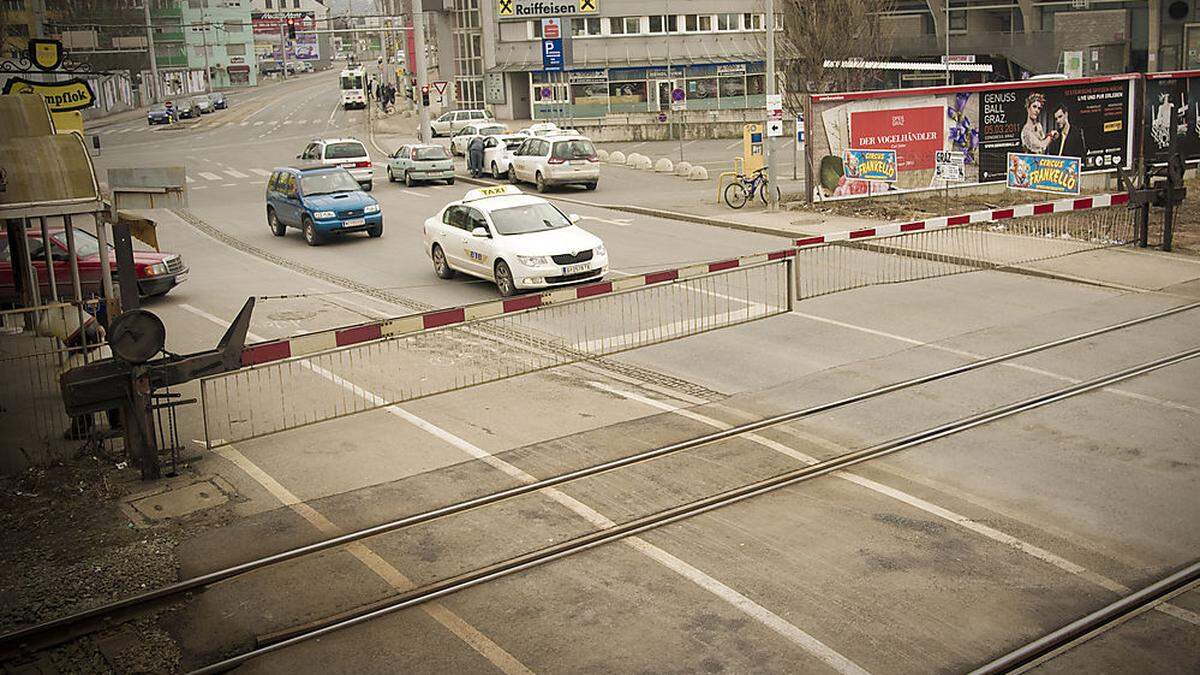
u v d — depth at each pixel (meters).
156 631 7.73
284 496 10.05
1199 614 7.41
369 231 26.48
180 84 114.88
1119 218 23.69
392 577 8.38
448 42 76.19
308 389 13.41
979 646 7.09
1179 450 10.41
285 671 7.13
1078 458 10.30
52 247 19.11
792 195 29.97
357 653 7.31
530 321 16.56
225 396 13.23
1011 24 60.84
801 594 7.86
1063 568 8.14
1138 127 29.94
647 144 53.94
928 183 27.91
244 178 43.12
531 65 69.25
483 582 8.24
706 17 69.69
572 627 7.54
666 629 7.45
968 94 27.73
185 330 17.16
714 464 10.44
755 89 70.38
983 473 10.02
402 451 11.15
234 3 128.62
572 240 18.56
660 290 18.45
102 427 11.80
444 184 39.03
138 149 57.75
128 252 10.59
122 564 8.73
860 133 27.03
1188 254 19.95
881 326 15.55
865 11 45.34
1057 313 15.94
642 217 28.12
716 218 26.44
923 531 8.84
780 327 15.71
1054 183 25.66
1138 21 57.19
